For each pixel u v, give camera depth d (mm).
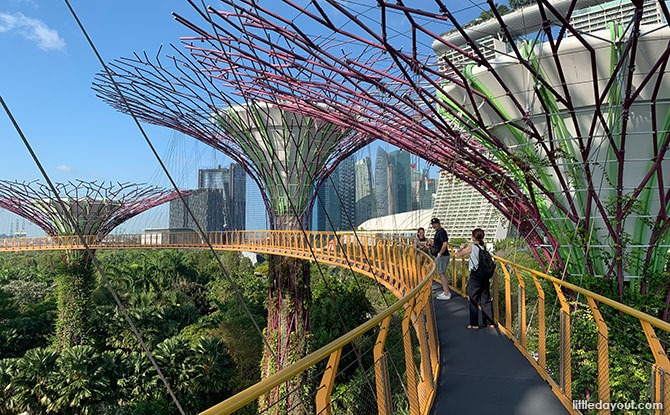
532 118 10664
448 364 6281
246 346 33844
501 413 4746
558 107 10328
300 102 15188
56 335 38250
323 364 21453
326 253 20281
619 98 9406
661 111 9703
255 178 24750
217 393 29406
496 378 5715
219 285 50688
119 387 26516
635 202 9875
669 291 9648
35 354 25844
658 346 3576
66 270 37594
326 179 24875
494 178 12117
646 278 9773
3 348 36312
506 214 12789
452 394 5250
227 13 10227
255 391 2020
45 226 41906
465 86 9977
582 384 6906
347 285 38375
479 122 10547
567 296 10078
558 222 10906
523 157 10750
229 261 66562
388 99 12141
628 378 6012
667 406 3418
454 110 12148
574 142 10289
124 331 37094
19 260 88438
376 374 3484
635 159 9984
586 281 9875
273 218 23703
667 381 3432
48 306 47469
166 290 49219
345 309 32844
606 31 9500
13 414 24516
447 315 9375
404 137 13531
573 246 10516
